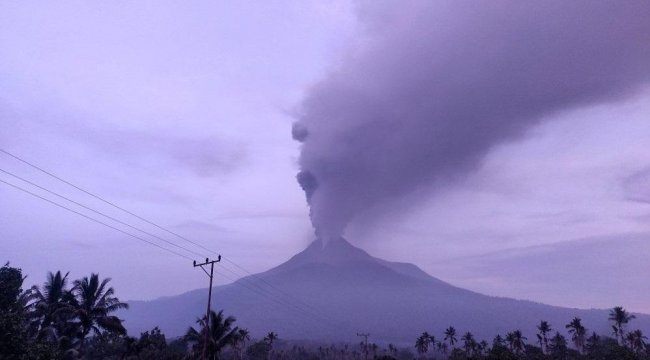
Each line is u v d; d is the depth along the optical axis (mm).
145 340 89562
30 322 51531
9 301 43906
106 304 57438
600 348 123562
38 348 37781
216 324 63375
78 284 56594
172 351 95438
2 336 35250
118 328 57406
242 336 129625
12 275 45688
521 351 151875
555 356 143250
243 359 150000
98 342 89125
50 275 55625
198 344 64250
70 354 50375
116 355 88625
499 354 85188
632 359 96375
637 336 134625
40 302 52938
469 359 88625
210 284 50781
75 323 55312
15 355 35438
